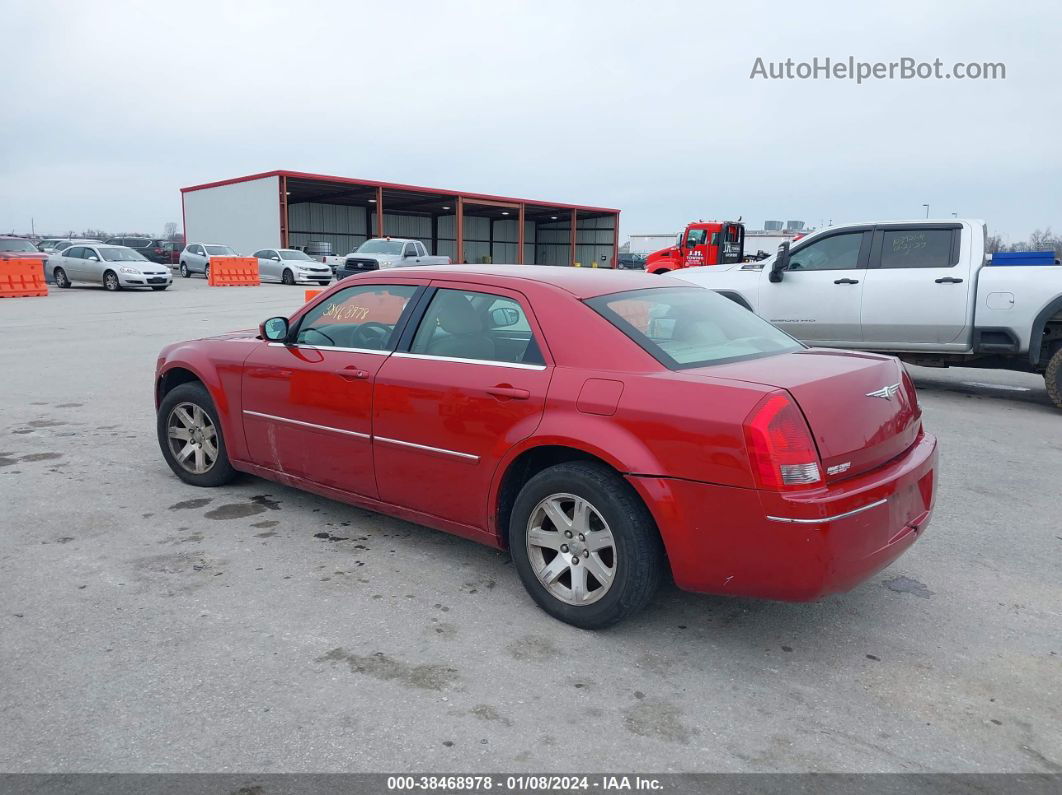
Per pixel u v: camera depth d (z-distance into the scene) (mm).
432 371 3906
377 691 2990
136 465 5875
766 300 9602
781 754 2672
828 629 3570
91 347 12531
